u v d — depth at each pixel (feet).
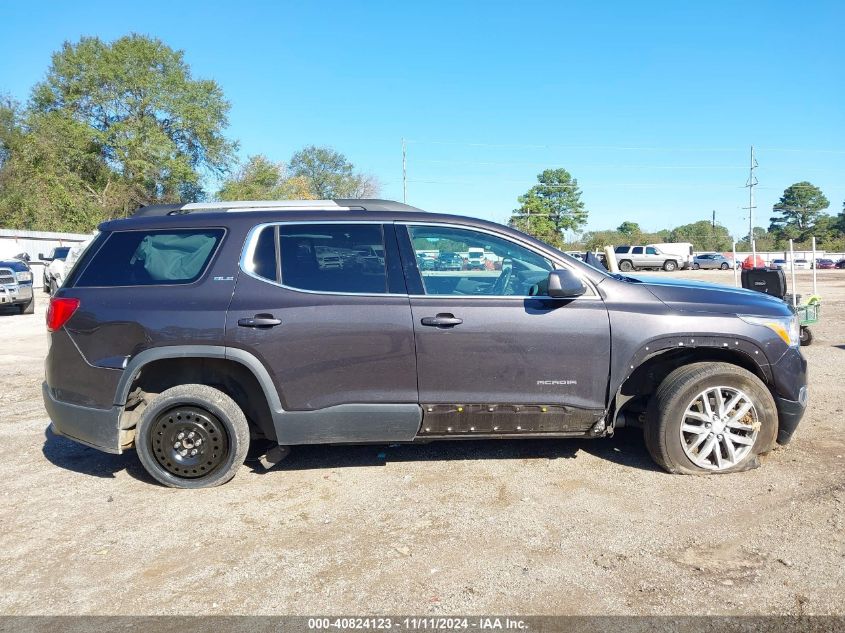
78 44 161.79
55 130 152.97
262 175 193.16
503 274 14.53
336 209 14.94
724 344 14.26
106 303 14.15
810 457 15.57
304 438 14.08
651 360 15.20
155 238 14.69
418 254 14.44
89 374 14.17
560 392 14.12
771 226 335.88
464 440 15.88
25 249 113.60
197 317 13.80
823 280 98.58
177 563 11.35
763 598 9.86
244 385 14.37
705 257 170.30
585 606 9.79
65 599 10.32
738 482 14.16
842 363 27.09
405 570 10.93
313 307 13.89
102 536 12.42
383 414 13.99
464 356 13.91
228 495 14.19
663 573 10.64
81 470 16.02
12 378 27.61
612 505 13.20
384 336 13.83
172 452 14.40
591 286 14.39
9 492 14.67
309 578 10.76
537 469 15.25
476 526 12.46
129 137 157.79
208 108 168.35
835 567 10.66
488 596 10.11
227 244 14.42
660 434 14.38
